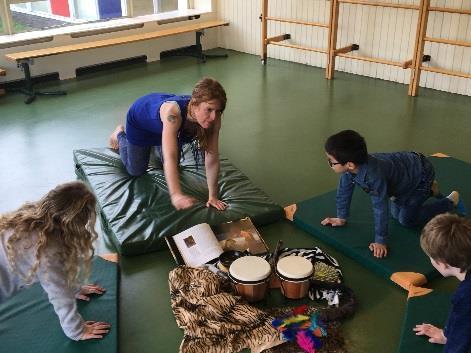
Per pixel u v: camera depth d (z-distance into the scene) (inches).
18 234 65.6
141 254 100.4
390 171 94.1
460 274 63.3
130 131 112.9
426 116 178.7
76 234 66.9
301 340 76.9
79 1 241.4
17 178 133.0
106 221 107.1
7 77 211.0
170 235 101.5
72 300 72.1
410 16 205.5
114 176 123.3
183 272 89.6
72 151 149.6
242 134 163.0
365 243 99.4
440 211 102.7
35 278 68.7
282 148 152.1
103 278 90.9
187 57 266.4
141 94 204.8
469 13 181.5
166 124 93.0
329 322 81.8
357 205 112.7
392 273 91.0
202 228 100.0
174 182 86.6
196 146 105.0
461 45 185.6
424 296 85.0
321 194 119.1
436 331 75.5
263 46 248.1
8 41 207.8
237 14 271.0
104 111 185.2
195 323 79.8
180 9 281.7
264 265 85.9
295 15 244.8
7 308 82.1
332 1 213.2
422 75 212.7
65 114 182.2
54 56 221.6
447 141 156.6
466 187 120.9
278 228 109.6
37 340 75.8
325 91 208.2
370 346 78.0
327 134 162.9
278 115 180.2
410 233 102.3
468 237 61.4
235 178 123.6
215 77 229.0
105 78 228.2
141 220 105.0
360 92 206.7
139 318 84.3
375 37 219.9
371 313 84.9
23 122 174.1
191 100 89.5
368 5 216.5
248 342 76.9
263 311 82.6
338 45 235.1
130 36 243.0
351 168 89.3
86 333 75.6
